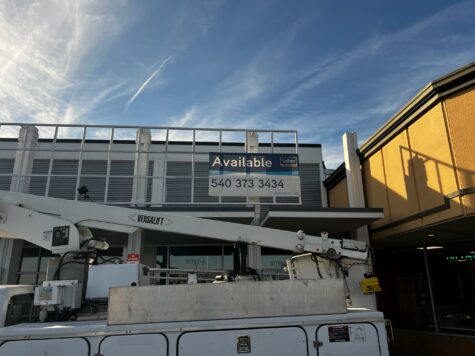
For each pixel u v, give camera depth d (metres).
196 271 5.89
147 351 4.11
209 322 4.24
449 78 7.77
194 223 5.76
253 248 8.88
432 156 8.38
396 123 9.66
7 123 9.99
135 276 5.20
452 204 7.71
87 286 5.16
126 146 13.95
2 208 5.55
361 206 11.48
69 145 13.76
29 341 4.06
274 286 4.44
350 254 5.57
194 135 10.20
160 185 13.53
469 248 12.90
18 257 10.54
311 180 14.98
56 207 5.67
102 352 4.07
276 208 9.14
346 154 12.11
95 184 13.30
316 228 10.78
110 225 5.70
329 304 4.46
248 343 4.23
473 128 7.42
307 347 4.30
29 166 10.09
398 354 11.54
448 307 13.42
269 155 9.59
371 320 4.46
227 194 9.34
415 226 8.98
